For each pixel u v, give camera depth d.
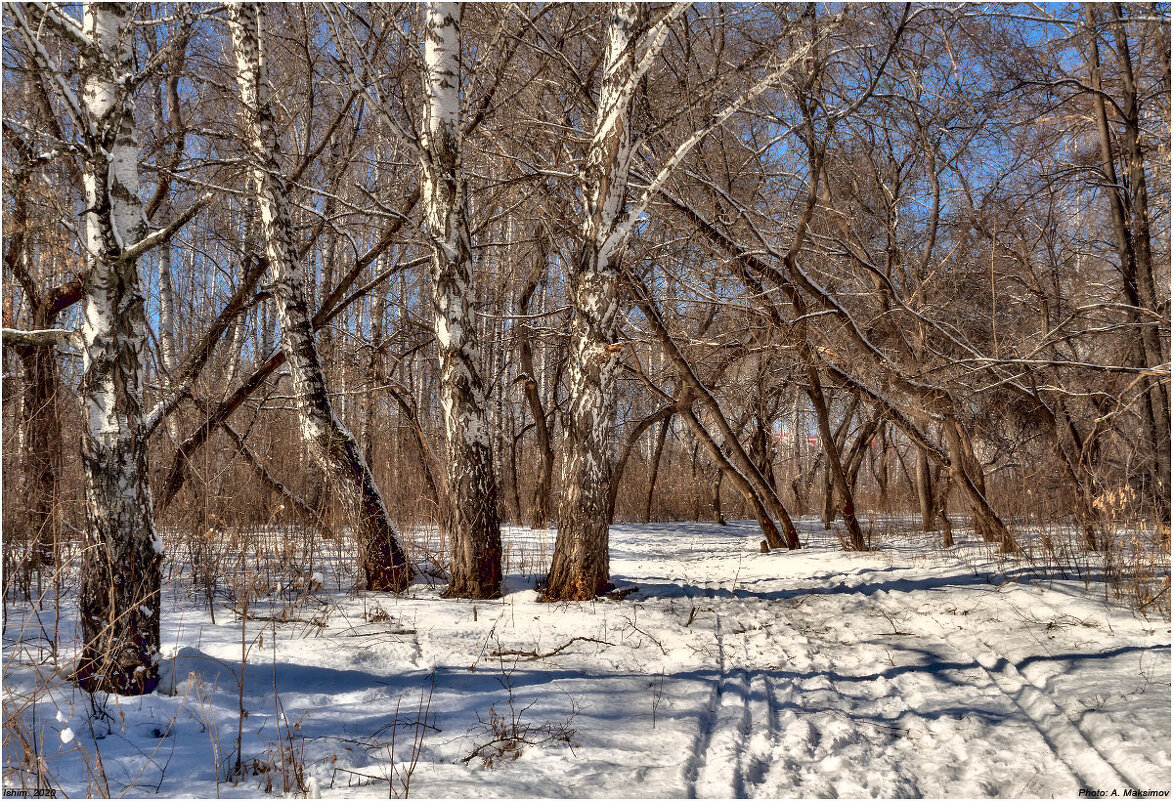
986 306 14.69
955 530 16.41
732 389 15.20
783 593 9.51
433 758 4.21
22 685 4.52
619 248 8.34
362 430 15.35
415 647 6.19
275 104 10.14
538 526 18.06
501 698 5.19
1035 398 11.02
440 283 8.41
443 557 9.68
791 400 18.62
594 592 8.37
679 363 12.07
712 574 11.65
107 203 4.80
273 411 12.30
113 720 4.35
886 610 8.23
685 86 10.08
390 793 3.62
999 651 6.38
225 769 3.92
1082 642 6.31
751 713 5.08
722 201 10.88
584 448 8.44
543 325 16.28
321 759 4.11
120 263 4.81
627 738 4.55
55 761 3.84
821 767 4.19
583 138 9.45
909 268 13.64
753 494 14.24
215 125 10.93
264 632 6.31
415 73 10.56
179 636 6.02
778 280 10.80
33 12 4.91
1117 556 8.98
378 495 8.81
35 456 7.60
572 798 3.68
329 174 11.48
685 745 4.40
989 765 4.20
